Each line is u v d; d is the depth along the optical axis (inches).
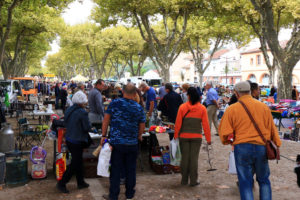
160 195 170.9
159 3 794.8
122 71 2063.2
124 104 151.2
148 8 763.4
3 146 260.5
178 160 189.2
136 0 744.3
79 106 173.6
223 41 1216.2
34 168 198.7
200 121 181.8
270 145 126.5
